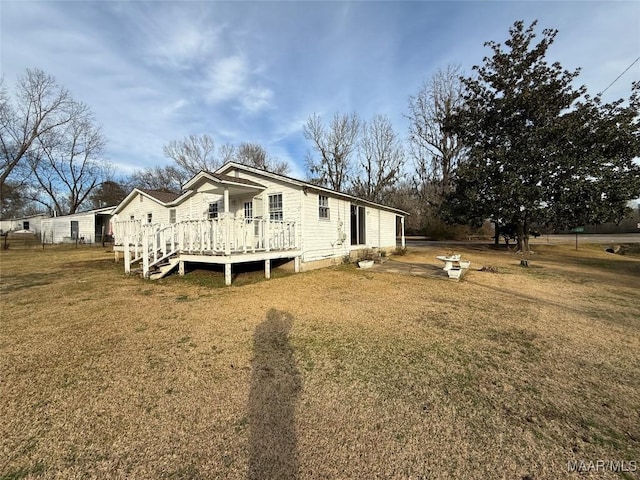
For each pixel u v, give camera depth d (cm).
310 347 389
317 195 1128
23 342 407
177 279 889
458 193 1856
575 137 1464
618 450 205
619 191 1390
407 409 254
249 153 3866
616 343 397
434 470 189
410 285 796
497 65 1727
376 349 381
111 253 1819
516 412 249
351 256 1350
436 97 2880
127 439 219
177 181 3759
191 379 307
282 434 223
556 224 1644
